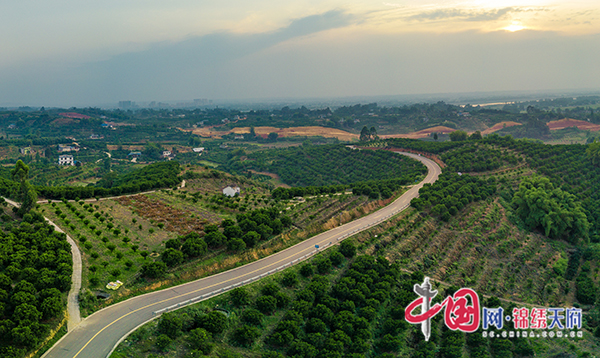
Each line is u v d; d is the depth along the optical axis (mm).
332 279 69188
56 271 56875
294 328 53188
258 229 78125
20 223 74938
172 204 101625
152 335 46938
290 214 94312
